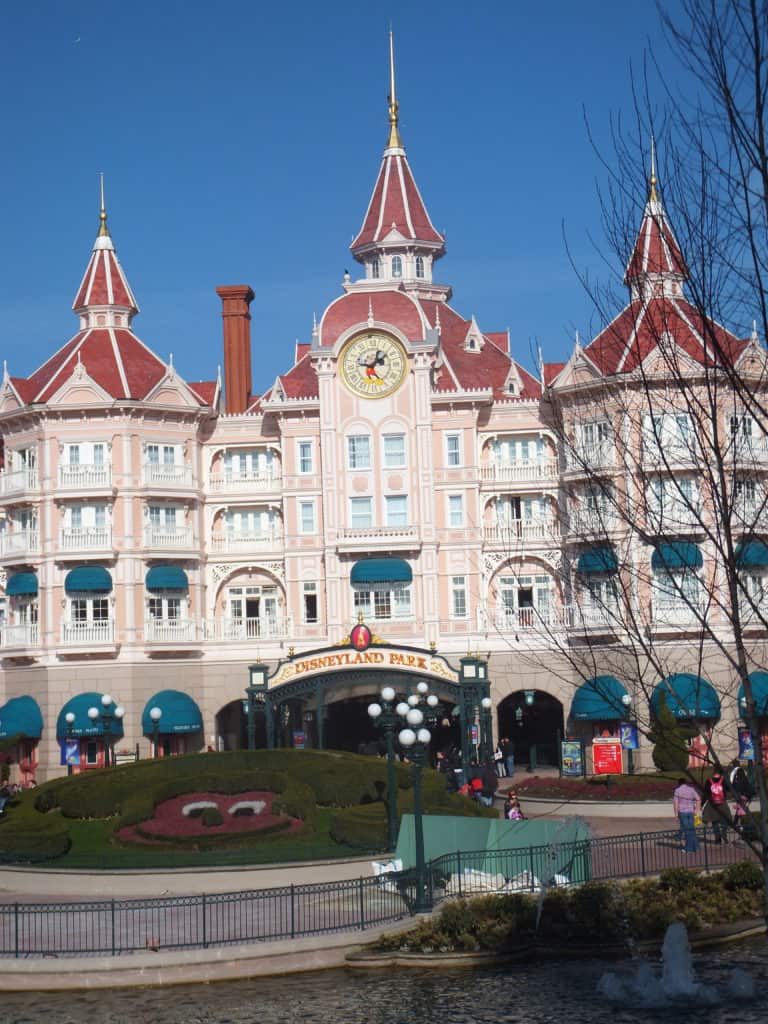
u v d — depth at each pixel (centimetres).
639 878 4900
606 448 8000
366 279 10981
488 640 9169
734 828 3055
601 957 4306
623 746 7319
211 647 9488
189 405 9631
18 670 9512
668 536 3356
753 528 3188
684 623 8150
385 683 8225
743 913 4544
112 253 10112
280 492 9756
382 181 11400
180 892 5247
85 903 4266
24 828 5878
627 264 3297
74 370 9500
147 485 9450
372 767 6475
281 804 6012
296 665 8225
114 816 6291
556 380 8775
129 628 9331
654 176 3209
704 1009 3703
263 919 4619
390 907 4650
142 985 4109
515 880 4869
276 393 9694
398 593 9381
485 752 7938
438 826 5109
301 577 9556
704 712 8019
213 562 9750
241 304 10388
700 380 3409
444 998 3897
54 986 4097
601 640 8444
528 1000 3847
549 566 9225
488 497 9431
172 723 9081
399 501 9444
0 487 9756
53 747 9256
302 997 3962
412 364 9462
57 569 9438
